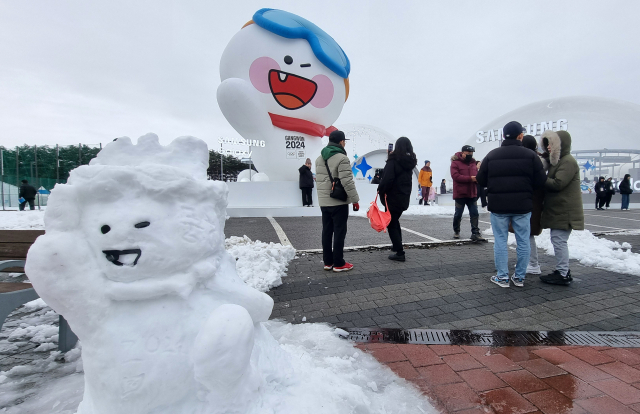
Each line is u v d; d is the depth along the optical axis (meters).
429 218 10.03
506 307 3.10
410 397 1.80
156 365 1.09
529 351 2.32
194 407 1.17
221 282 1.29
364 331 2.63
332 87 12.40
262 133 11.88
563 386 1.92
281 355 1.57
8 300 2.07
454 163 6.07
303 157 12.56
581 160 29.41
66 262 1.02
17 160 24.27
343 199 4.09
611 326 2.70
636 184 24.77
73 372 2.10
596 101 33.03
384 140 27.14
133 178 1.12
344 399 1.52
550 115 33.19
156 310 1.13
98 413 1.14
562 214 3.56
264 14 11.34
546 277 3.77
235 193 11.45
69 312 1.06
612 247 5.40
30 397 1.82
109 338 1.07
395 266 4.50
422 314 2.96
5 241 2.47
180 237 1.15
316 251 5.38
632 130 29.81
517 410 1.72
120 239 1.07
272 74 11.43
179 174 1.18
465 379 1.99
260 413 1.23
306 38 11.73
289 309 3.12
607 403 1.77
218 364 1.05
